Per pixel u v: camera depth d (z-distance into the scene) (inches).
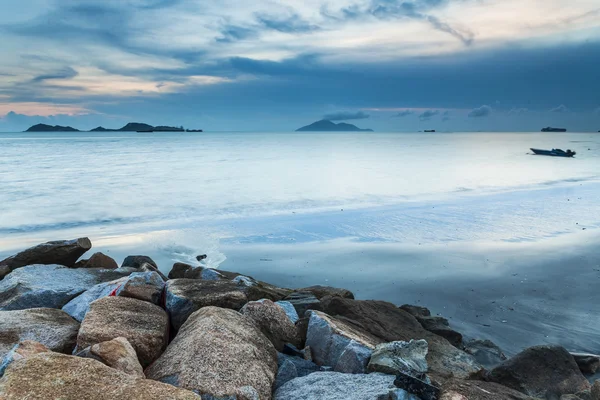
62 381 186.7
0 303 413.1
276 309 336.5
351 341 294.5
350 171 2074.3
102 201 1242.0
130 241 808.3
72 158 2785.4
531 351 350.9
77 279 472.7
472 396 226.8
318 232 866.8
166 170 2085.4
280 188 1497.3
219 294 352.2
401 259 695.1
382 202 1216.2
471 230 880.3
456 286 587.8
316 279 612.4
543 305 530.6
